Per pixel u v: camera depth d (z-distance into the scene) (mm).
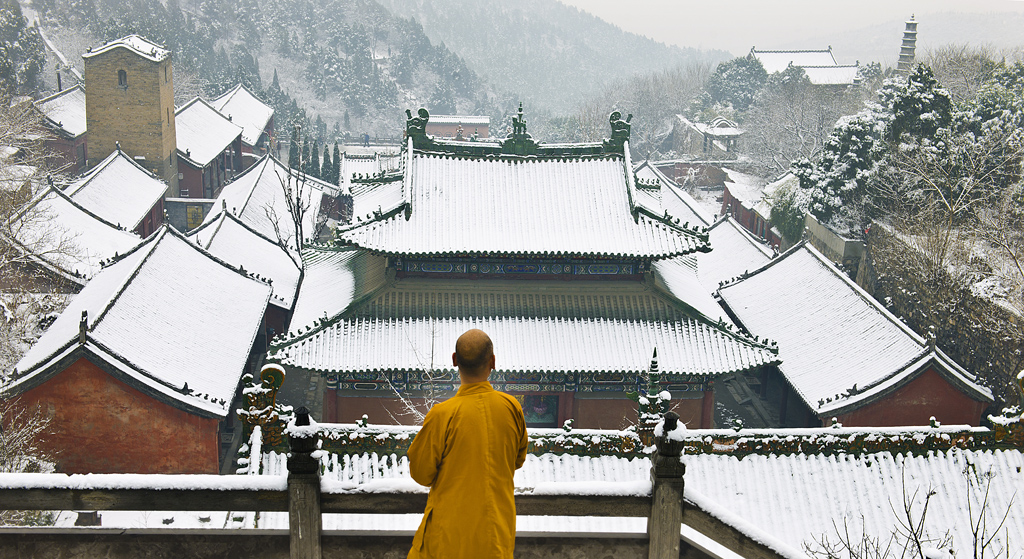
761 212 90062
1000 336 46188
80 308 41188
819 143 110688
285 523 20672
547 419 38719
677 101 175500
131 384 33156
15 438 30312
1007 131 65000
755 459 24672
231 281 48625
